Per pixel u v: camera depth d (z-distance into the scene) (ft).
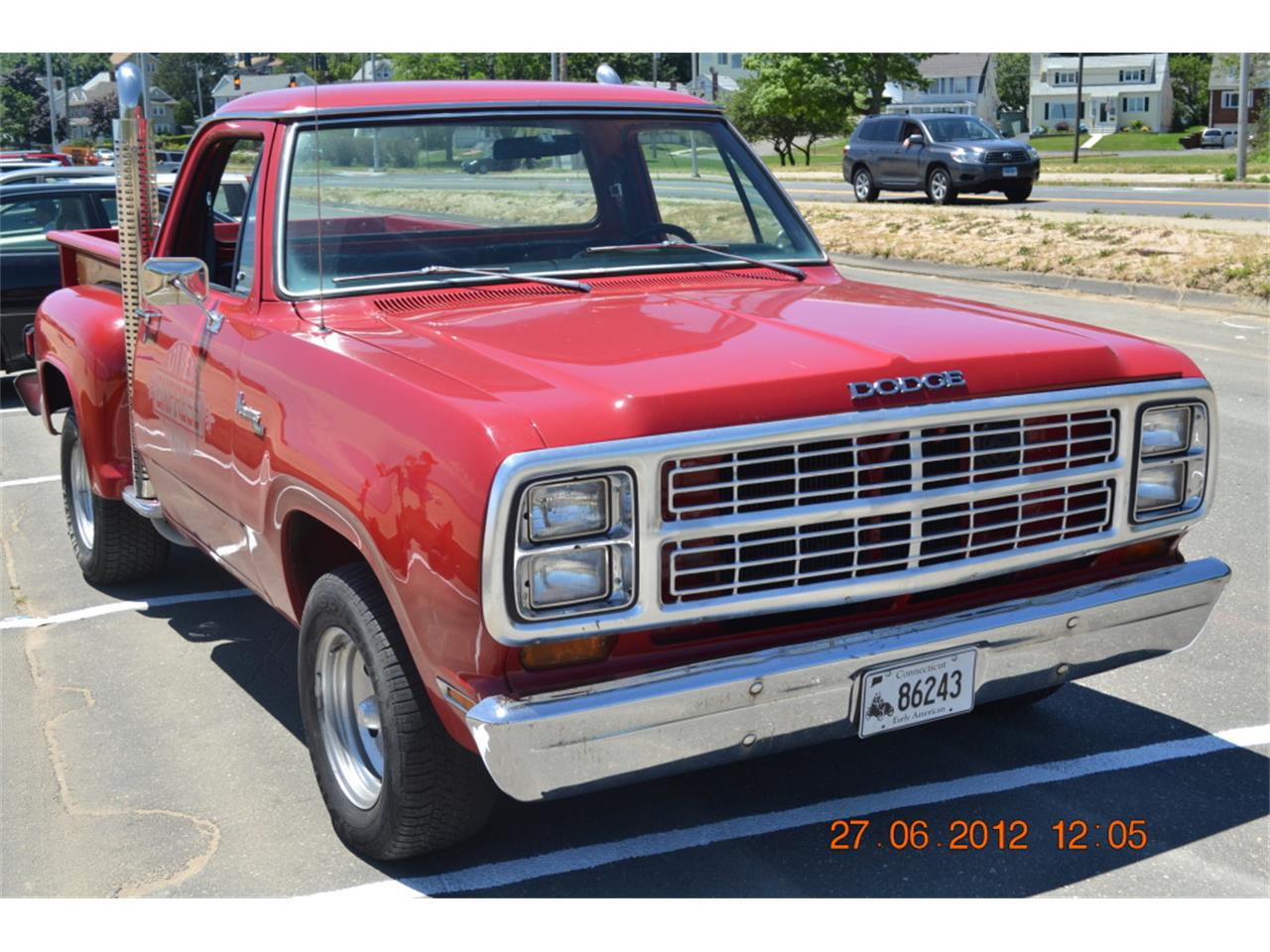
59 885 12.39
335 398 11.83
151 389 16.40
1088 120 424.05
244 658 17.95
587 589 10.16
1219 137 299.99
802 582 10.83
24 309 37.55
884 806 13.50
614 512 10.17
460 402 10.58
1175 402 12.28
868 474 10.93
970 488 11.27
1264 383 34.40
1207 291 48.01
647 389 10.47
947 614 11.60
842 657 10.87
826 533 10.79
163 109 294.05
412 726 11.38
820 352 11.40
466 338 12.29
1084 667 12.31
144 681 17.22
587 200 15.38
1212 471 12.69
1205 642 17.72
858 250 63.36
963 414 11.13
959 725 15.33
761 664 10.65
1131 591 12.23
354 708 12.73
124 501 18.79
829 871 12.31
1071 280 52.34
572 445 10.03
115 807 13.88
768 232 16.02
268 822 13.50
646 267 14.90
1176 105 425.28
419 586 10.58
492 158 14.85
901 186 89.61
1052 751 14.64
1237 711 15.56
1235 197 89.04
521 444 10.00
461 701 10.40
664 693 10.32
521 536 9.93
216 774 14.57
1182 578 12.55
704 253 15.31
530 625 10.00
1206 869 12.23
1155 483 12.39
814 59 221.87
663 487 10.23
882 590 11.09
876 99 223.51
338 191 14.11
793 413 10.64
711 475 10.41
